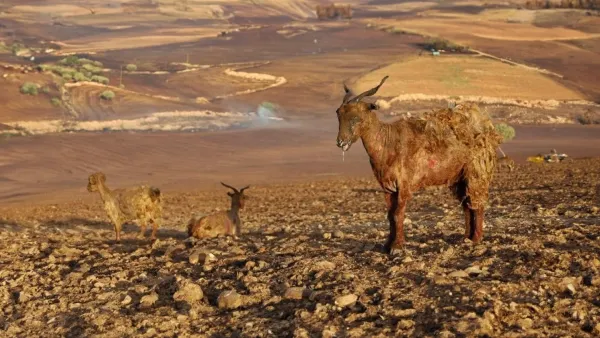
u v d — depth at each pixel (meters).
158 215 16.84
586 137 129.88
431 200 25.33
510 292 8.40
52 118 161.88
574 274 8.98
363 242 12.67
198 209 33.25
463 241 11.48
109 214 16.33
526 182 33.72
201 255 12.01
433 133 10.83
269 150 106.06
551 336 7.07
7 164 89.12
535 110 183.50
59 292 10.66
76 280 11.29
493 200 23.45
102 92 184.25
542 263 9.62
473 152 11.04
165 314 8.98
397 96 199.50
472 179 11.12
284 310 8.65
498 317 7.60
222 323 8.46
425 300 8.30
